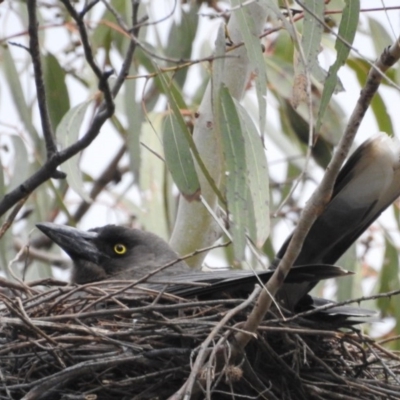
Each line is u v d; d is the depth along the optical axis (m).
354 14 9.24
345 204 9.70
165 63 13.84
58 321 9.56
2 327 9.66
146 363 9.44
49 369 9.77
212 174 12.34
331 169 8.27
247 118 9.82
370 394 9.91
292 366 9.79
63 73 13.55
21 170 12.95
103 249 12.58
